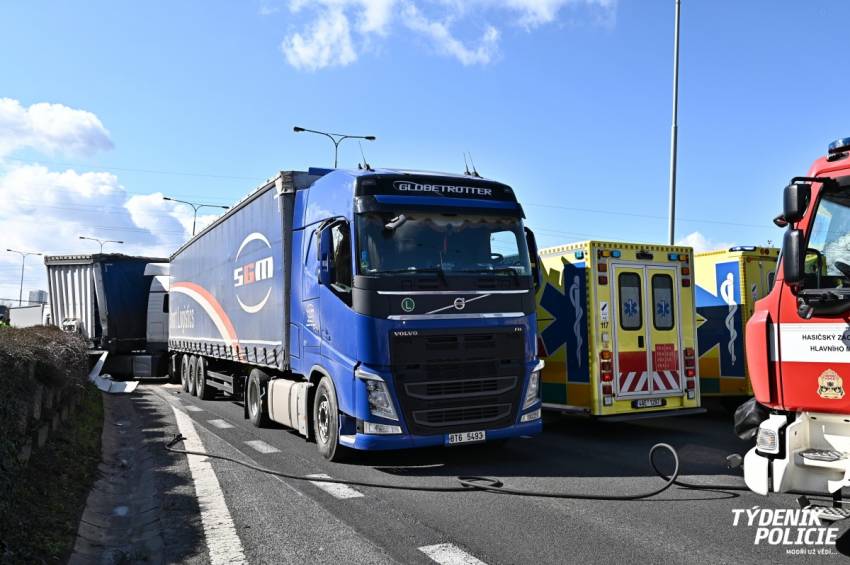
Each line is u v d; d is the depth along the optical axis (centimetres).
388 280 766
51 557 475
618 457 859
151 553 523
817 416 493
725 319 1187
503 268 827
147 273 2486
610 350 1002
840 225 483
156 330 2414
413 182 814
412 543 519
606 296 1009
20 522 524
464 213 823
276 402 1054
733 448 916
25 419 671
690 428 1113
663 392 1034
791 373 502
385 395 749
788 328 506
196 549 513
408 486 701
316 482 728
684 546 504
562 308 1048
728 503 624
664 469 780
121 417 1341
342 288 803
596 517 582
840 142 497
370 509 616
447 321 779
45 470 695
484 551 498
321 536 539
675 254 1067
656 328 1041
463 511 607
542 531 544
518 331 817
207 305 1591
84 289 2492
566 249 1045
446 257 798
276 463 835
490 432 788
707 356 1216
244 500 651
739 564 466
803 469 493
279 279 1027
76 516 585
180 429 1138
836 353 477
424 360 764
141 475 801
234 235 1333
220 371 1570
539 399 830
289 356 994
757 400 543
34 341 895
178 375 2184
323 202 886
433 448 930
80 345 1428
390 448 750
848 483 461
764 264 1179
